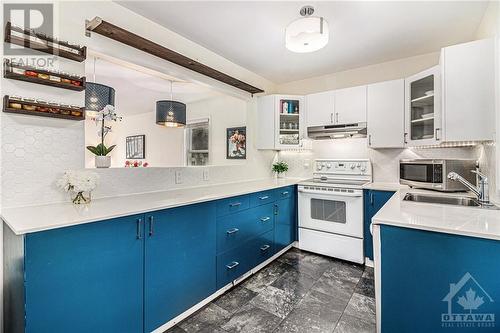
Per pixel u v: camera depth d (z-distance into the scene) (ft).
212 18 6.70
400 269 4.14
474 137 5.81
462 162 7.15
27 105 4.63
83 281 4.02
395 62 9.64
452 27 7.19
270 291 7.16
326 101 10.36
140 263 4.83
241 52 8.89
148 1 5.95
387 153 9.96
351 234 9.11
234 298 6.79
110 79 10.11
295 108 11.09
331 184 9.81
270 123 11.01
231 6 6.15
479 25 7.00
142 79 10.10
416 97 8.25
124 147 15.87
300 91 12.10
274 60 9.61
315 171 11.35
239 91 10.33
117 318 4.48
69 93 5.29
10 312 4.25
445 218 4.34
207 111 13.48
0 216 4.21
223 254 6.87
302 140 11.09
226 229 6.97
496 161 5.60
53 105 4.92
